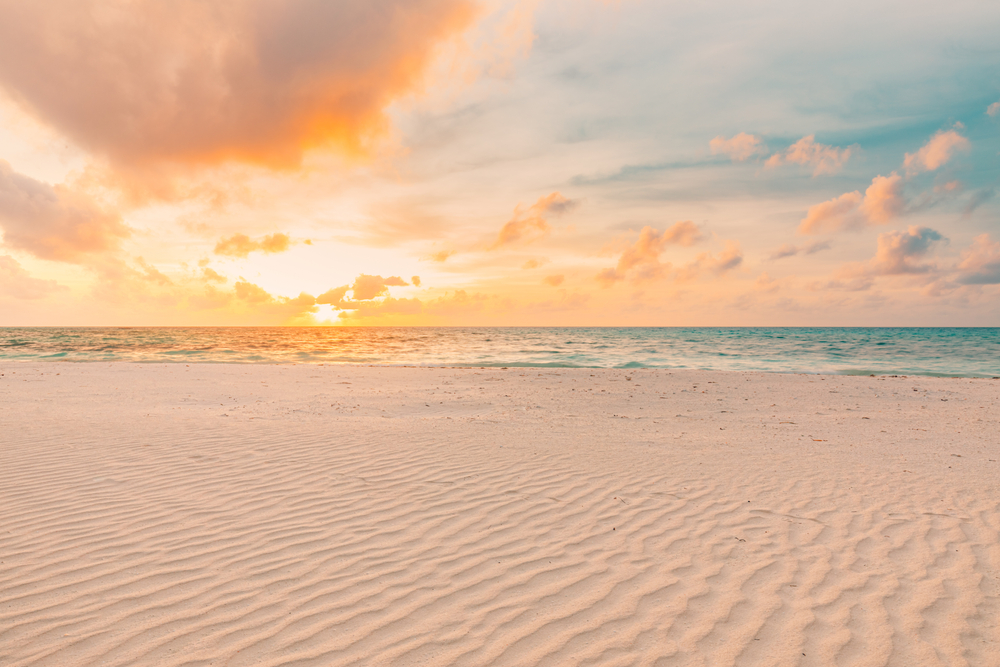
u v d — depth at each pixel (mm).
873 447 7926
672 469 6520
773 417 10781
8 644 2916
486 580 3734
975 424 10039
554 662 2834
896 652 2938
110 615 3227
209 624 3154
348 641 3006
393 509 5066
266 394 13516
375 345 46344
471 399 12977
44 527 4520
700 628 3162
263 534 4461
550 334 90938
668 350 36719
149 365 21641
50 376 17125
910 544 4332
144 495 5336
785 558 4082
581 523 4777
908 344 43562
